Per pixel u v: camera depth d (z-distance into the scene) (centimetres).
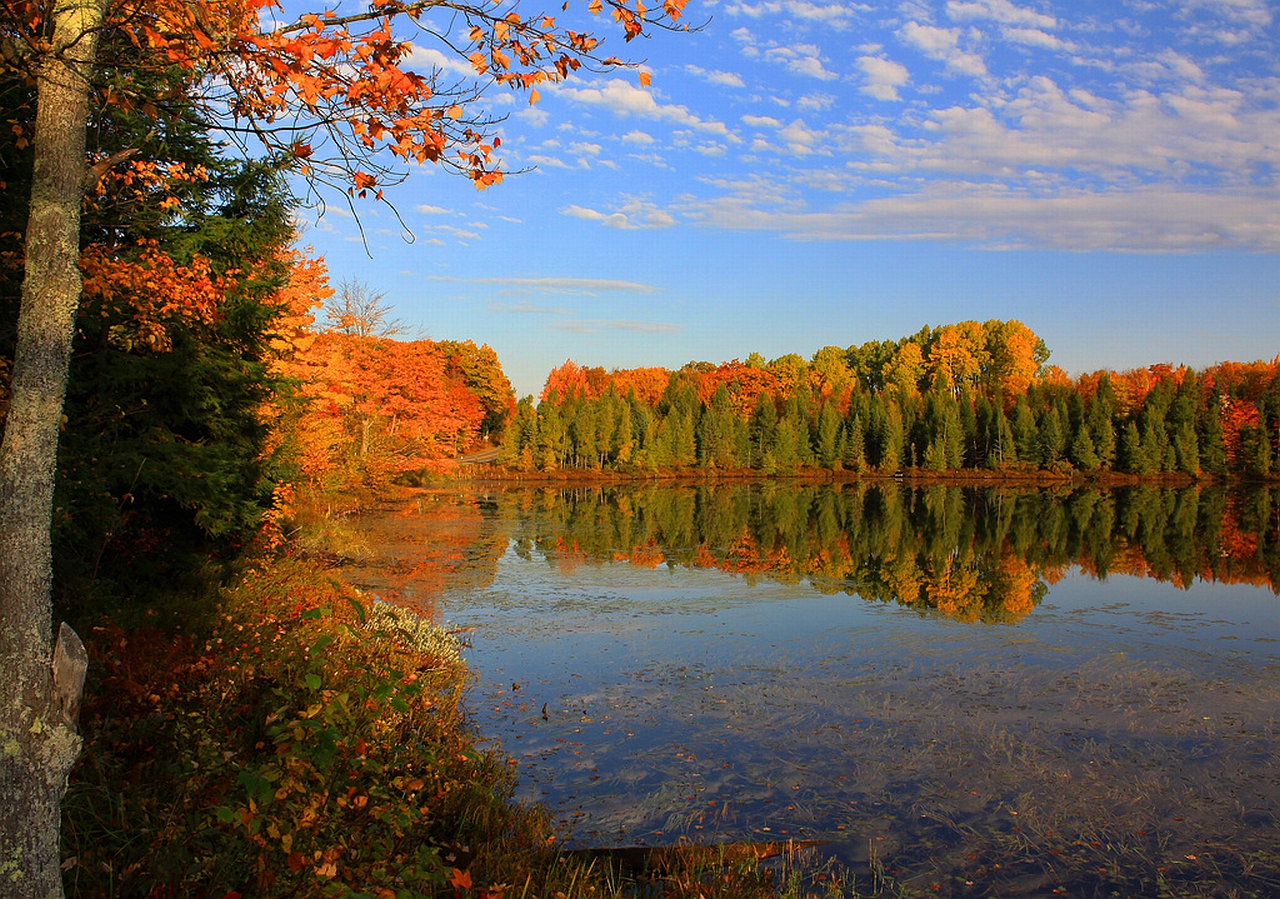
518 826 626
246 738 541
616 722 918
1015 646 1305
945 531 3106
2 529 287
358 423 3584
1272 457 6462
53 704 293
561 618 1477
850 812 708
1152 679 1123
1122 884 601
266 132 381
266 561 1345
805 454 7200
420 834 547
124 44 382
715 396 7288
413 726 742
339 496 2942
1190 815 711
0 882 278
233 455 1148
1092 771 803
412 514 3356
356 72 347
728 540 2744
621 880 562
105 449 934
